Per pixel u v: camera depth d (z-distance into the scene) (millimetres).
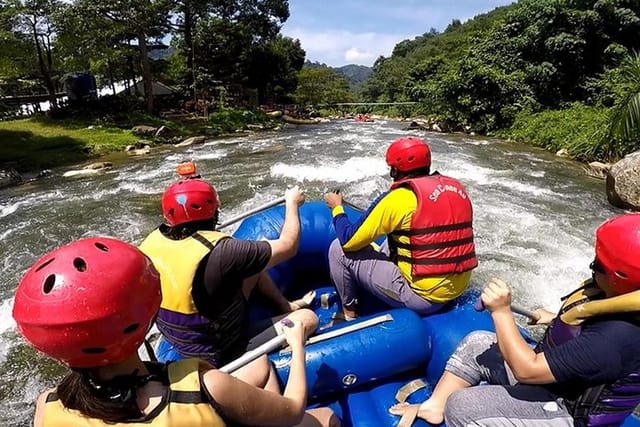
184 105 24875
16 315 1134
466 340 2189
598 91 19062
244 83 31281
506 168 11156
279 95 35156
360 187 9203
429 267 2453
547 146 14539
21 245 6996
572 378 1578
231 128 20219
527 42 20516
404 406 2252
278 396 1541
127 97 21844
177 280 1953
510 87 19234
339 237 2713
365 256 2734
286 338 1898
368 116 32188
